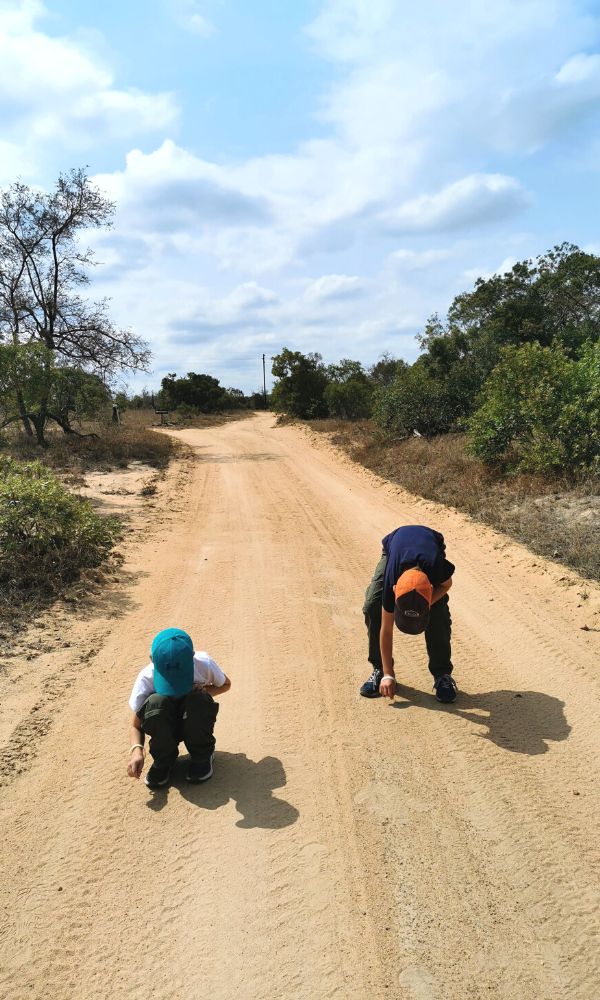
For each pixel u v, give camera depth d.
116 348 27.52
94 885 3.08
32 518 7.92
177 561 8.76
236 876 3.11
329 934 2.77
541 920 2.80
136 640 5.94
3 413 20.55
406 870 3.11
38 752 4.15
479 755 4.00
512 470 12.07
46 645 5.74
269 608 6.82
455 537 9.48
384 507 12.46
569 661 5.26
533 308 27.92
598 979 2.52
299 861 3.19
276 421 42.78
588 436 11.05
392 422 21.59
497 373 12.80
